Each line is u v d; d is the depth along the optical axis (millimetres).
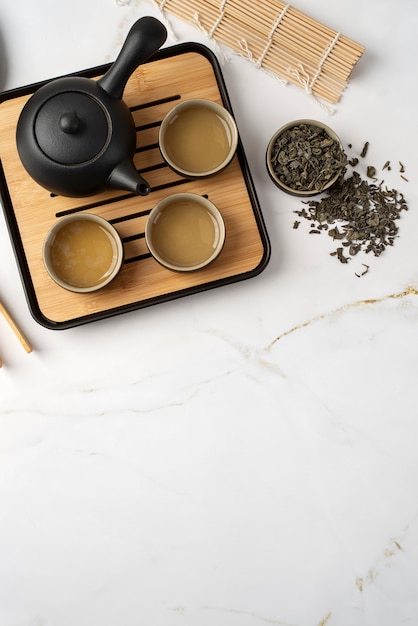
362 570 908
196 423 907
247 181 871
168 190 875
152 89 876
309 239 899
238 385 906
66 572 910
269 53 894
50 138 800
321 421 908
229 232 868
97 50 902
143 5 899
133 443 907
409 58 904
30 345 898
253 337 903
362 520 908
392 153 902
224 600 910
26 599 910
